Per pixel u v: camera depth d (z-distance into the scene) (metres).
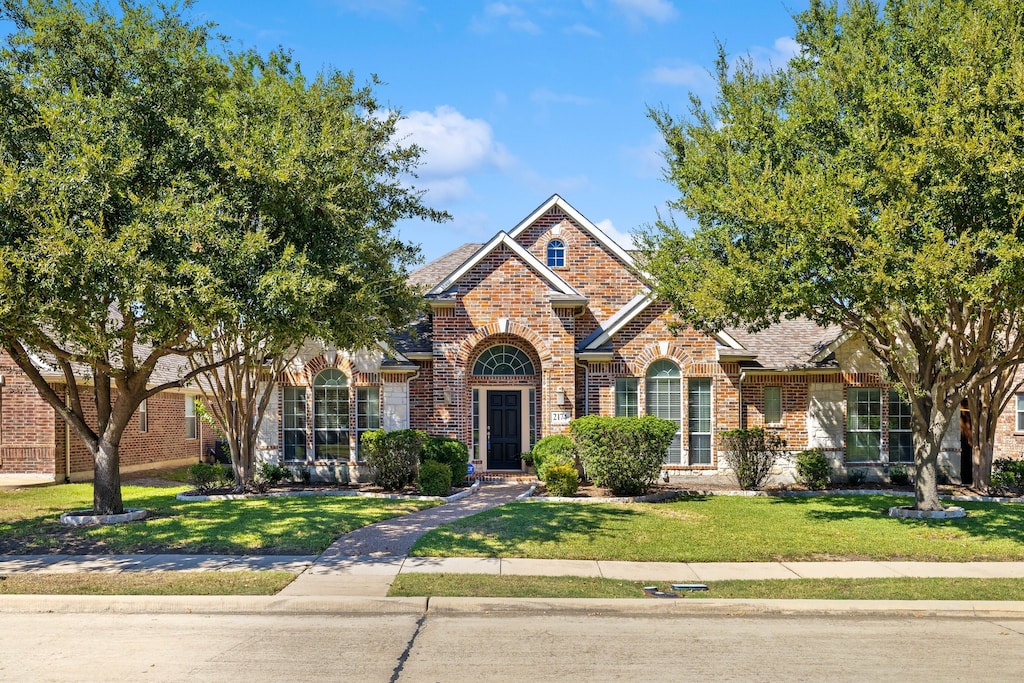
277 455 23.86
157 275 12.31
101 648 8.92
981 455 22.20
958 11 14.80
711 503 19.78
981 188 13.90
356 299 14.72
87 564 12.81
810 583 11.92
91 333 13.05
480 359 24.50
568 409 23.44
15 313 12.32
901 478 23.30
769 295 15.74
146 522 16.17
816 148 17.09
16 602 10.75
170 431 32.06
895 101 14.73
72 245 11.78
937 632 9.82
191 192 13.69
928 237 14.02
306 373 23.92
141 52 15.07
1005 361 17.03
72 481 25.30
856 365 23.55
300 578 11.96
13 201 12.05
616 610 10.76
